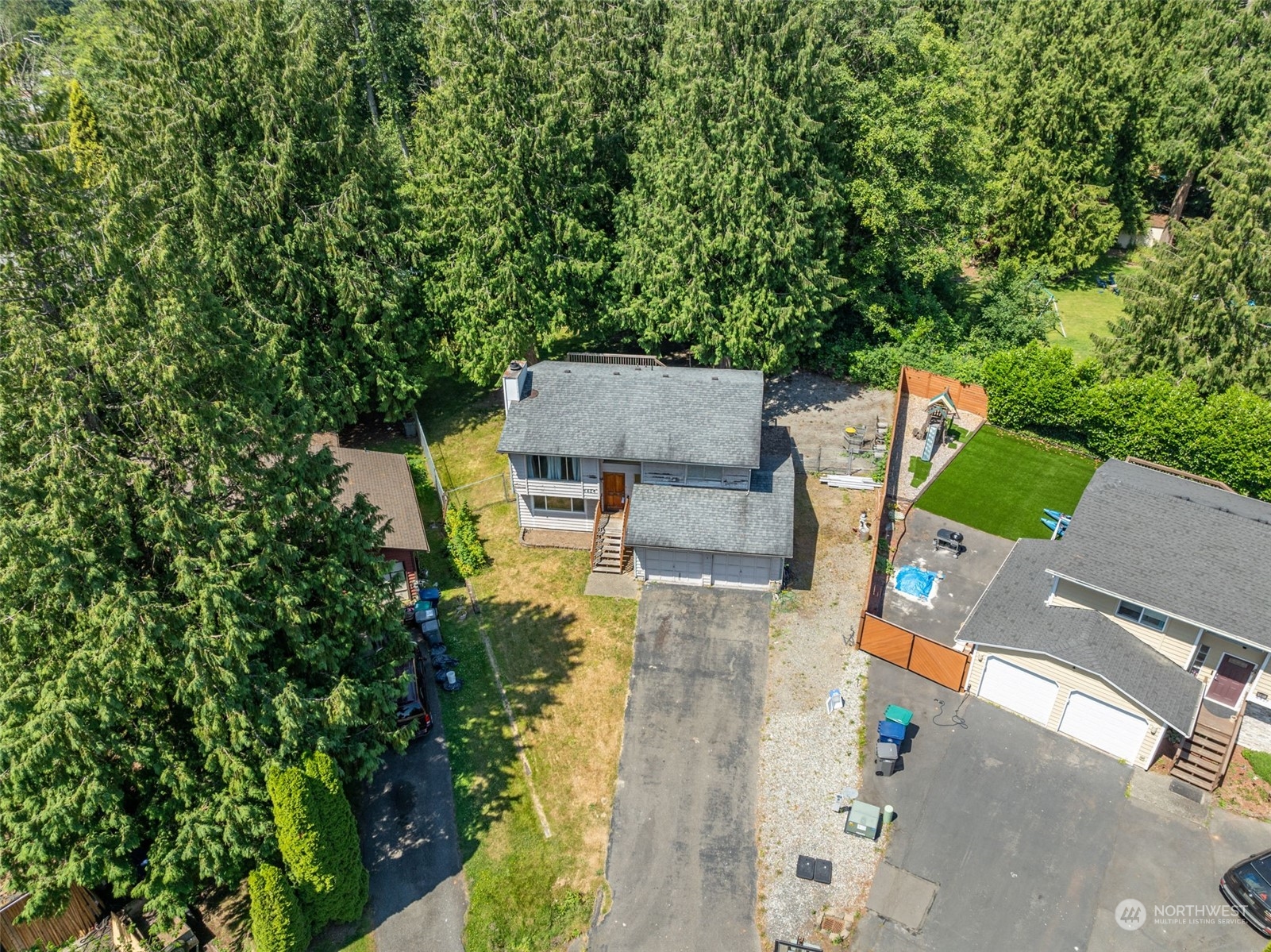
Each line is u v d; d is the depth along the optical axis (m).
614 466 35.09
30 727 18.06
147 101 34.69
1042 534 36.41
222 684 20.36
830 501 38.06
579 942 22.20
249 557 21.52
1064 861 23.38
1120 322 42.38
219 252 34.59
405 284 39.66
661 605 32.88
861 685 29.03
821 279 41.34
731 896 23.06
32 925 21.50
